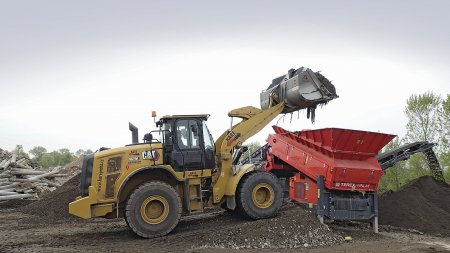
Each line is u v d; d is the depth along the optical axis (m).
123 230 9.98
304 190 10.52
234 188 9.56
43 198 14.94
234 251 7.56
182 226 9.89
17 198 16.56
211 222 10.09
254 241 8.05
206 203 9.83
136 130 10.27
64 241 8.63
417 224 10.67
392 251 7.61
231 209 9.84
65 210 12.84
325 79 10.50
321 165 9.77
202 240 8.16
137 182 9.14
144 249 7.71
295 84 10.30
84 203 8.59
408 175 15.83
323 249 7.81
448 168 14.99
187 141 9.58
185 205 9.39
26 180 17.78
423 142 12.37
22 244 8.34
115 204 8.80
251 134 10.36
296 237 8.24
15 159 19.30
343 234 9.13
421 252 7.52
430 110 15.63
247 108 10.47
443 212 11.21
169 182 9.43
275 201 9.79
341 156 9.68
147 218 8.66
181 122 9.63
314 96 10.19
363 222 11.11
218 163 10.04
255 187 9.68
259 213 9.61
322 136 9.74
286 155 11.13
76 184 14.98
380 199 12.23
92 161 8.99
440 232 10.20
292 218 8.77
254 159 13.28
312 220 8.80
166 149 9.36
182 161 9.39
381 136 9.80
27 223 11.80
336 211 9.52
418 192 12.02
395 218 11.16
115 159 8.94
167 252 7.46
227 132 10.27
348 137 9.53
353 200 9.67
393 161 12.05
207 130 9.96
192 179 9.50
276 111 10.69
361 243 8.43
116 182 8.85
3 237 9.21
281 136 11.49
